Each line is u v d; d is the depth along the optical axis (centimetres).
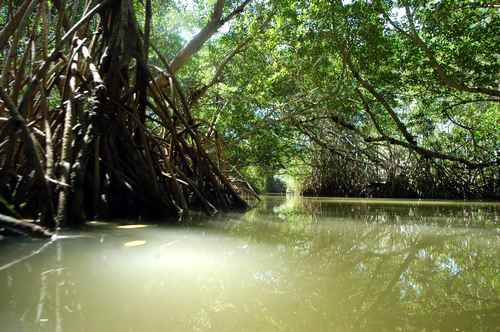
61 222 283
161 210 375
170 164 435
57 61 424
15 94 360
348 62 816
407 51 870
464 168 1269
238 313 116
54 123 363
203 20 993
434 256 213
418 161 1323
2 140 295
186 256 199
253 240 258
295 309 121
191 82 987
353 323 111
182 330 102
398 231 321
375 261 198
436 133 1418
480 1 784
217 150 770
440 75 830
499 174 1268
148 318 111
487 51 843
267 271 171
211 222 364
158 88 466
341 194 1534
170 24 1014
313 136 1336
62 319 108
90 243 226
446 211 571
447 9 786
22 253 195
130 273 161
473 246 249
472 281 160
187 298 130
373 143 1240
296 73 855
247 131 942
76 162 319
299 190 1816
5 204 258
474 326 110
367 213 514
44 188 282
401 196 1347
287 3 774
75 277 152
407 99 968
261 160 1127
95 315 112
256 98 894
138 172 378
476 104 1320
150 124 756
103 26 413
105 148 366
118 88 390
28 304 120
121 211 361
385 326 109
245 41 884
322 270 176
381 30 789
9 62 353
